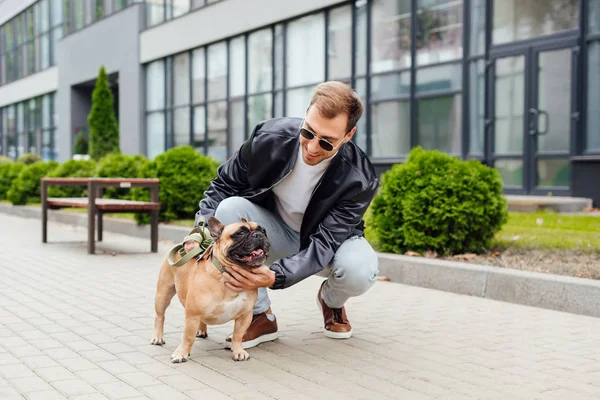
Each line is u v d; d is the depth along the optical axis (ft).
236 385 11.02
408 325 15.93
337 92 11.40
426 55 46.85
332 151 11.74
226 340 13.65
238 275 11.37
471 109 44.21
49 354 12.82
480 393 10.87
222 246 11.32
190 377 11.41
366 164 13.26
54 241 33.76
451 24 45.09
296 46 57.57
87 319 16.02
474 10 43.80
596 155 37.17
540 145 40.42
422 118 47.34
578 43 37.99
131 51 79.87
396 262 22.31
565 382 11.57
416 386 11.18
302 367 12.19
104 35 86.33
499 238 24.75
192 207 35.99
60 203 31.24
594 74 37.55
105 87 78.59
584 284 17.24
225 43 65.77
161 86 76.13
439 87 46.16
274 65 59.82
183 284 12.30
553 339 14.66
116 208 28.73
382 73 50.03
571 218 30.55
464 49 44.09
